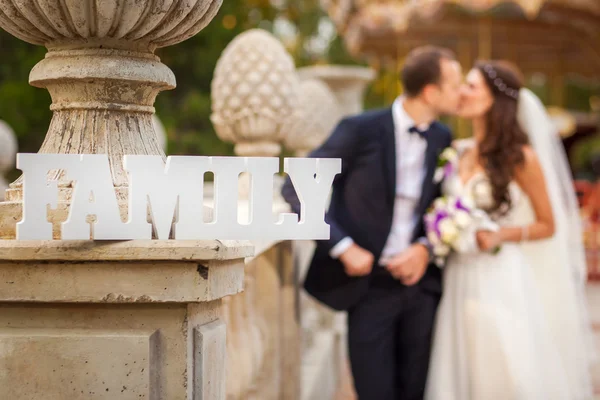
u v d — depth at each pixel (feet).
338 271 11.70
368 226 11.55
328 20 72.49
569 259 13.69
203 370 4.65
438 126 12.11
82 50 4.83
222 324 5.08
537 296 12.80
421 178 11.87
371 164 11.52
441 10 40.04
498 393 11.91
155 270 4.41
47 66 4.83
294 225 4.68
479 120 12.56
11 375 4.47
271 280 11.37
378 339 11.77
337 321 18.51
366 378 11.78
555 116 47.96
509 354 11.93
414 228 11.98
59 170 4.91
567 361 13.53
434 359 12.30
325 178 4.72
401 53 51.52
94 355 4.44
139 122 5.02
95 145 4.84
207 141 49.06
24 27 4.78
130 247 4.34
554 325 13.52
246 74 12.59
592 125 47.62
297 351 12.07
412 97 11.65
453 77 11.48
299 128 18.80
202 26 5.14
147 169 4.46
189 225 4.54
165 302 4.46
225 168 4.58
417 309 12.10
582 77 60.13
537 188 12.38
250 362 9.19
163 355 4.52
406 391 12.39
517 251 12.66
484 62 12.68
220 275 4.64
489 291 12.17
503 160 12.14
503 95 12.35
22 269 4.42
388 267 11.51
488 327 12.03
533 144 13.17
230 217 4.59
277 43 12.98
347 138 11.51
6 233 4.60
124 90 4.92
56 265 4.41
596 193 37.93
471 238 11.69
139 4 4.57
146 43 4.96
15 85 45.39
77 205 4.36
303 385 13.47
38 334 4.46
